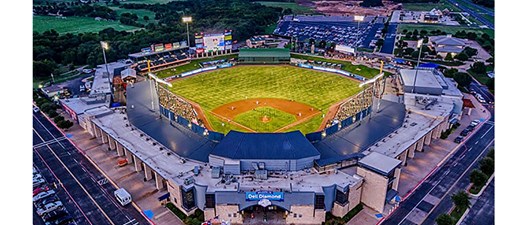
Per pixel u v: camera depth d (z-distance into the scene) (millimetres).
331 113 156750
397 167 98875
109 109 146000
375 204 98250
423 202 101625
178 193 96750
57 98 168750
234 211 93312
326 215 96250
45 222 94250
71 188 109125
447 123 139875
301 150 104750
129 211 99375
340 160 103062
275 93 182625
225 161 102312
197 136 122062
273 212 98375
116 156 126312
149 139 121938
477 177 105188
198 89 189500
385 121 132375
